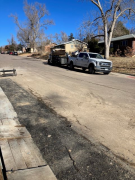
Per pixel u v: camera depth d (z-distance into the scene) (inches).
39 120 182.9
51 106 228.1
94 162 116.6
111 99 268.2
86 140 144.6
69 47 1815.9
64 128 165.9
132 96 289.0
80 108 223.3
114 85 385.4
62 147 133.6
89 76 524.1
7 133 150.2
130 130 163.9
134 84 406.9
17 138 143.2
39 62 1048.8
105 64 572.7
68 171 107.7
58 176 103.5
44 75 506.0
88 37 1017.5
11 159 115.9
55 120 183.9
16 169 106.7
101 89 338.3
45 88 333.7
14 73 482.0
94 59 580.7
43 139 145.1
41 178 100.3
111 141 143.6
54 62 853.2
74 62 674.8
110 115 201.3
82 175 104.6
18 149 127.8
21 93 288.8
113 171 108.5
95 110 217.2
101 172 107.4
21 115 194.4
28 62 1022.4
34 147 131.8
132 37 1241.4
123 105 239.5
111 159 120.2
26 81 402.0
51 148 132.0
